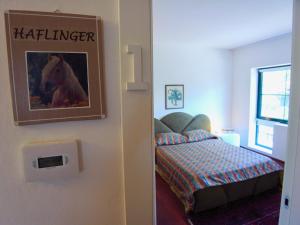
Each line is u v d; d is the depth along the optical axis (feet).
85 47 1.69
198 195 6.87
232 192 7.47
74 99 1.70
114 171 1.92
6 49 1.53
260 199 8.09
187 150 10.37
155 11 7.48
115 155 1.90
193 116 14.12
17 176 1.66
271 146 13.10
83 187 1.84
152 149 1.98
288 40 10.93
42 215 1.76
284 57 11.19
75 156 1.74
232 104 15.37
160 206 7.84
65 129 1.73
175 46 13.20
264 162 8.31
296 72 3.26
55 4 1.59
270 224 6.63
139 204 1.98
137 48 1.79
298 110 3.27
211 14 7.83
